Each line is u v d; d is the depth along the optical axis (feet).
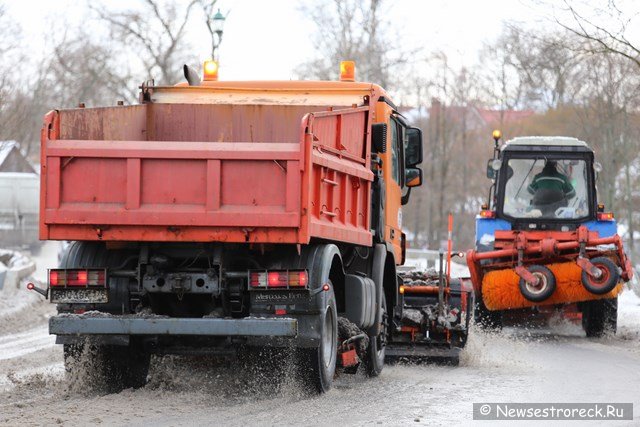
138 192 60.64
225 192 60.34
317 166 63.05
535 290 112.16
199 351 64.90
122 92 279.90
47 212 60.85
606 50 143.13
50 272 63.26
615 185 267.39
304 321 62.34
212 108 75.66
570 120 282.36
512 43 273.13
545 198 123.13
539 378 78.95
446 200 381.60
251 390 66.08
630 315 144.36
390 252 82.79
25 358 88.69
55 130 61.62
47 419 55.31
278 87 84.12
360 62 288.51
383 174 81.92
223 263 62.54
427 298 91.76
